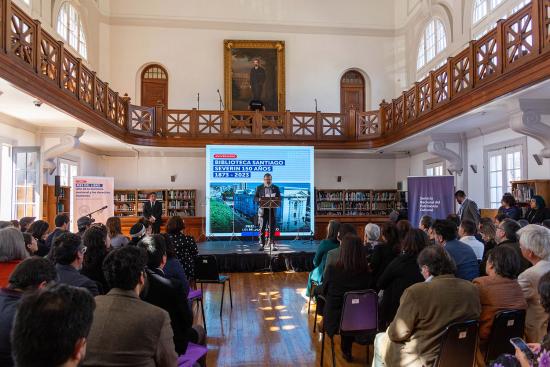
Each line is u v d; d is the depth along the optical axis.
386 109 10.41
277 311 5.17
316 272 4.89
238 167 10.25
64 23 9.69
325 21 12.92
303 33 12.88
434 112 7.54
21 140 7.27
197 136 10.47
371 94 12.97
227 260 7.85
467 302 2.21
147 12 12.32
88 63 11.00
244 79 12.57
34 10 8.09
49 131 7.81
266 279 7.20
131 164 11.88
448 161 9.27
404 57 12.83
